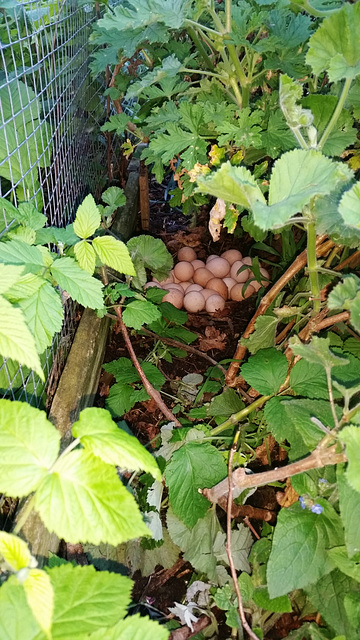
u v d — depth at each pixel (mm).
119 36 693
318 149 416
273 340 644
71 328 801
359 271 715
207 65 752
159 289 921
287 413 521
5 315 343
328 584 473
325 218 431
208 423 730
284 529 461
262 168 629
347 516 411
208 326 974
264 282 1017
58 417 624
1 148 597
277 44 601
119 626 302
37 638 286
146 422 774
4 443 305
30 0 666
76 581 320
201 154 653
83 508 291
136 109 1162
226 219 614
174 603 558
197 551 573
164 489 668
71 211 881
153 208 1431
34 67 614
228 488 511
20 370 568
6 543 291
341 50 379
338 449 407
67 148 845
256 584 530
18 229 531
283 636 517
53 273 486
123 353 915
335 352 566
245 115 599
